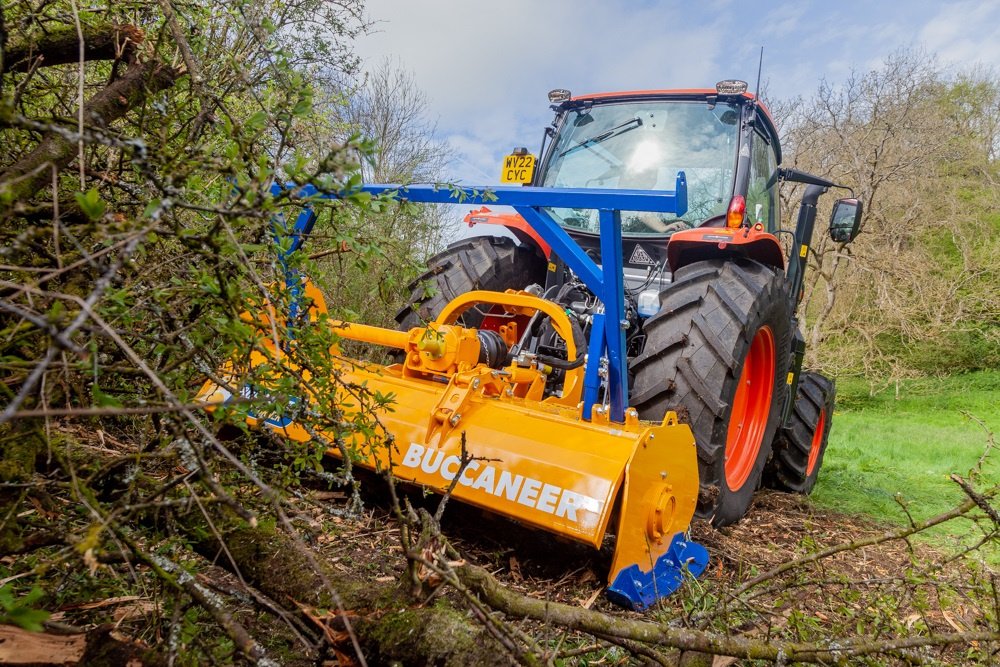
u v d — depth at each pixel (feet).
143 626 5.02
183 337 4.21
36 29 4.98
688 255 11.84
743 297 10.38
